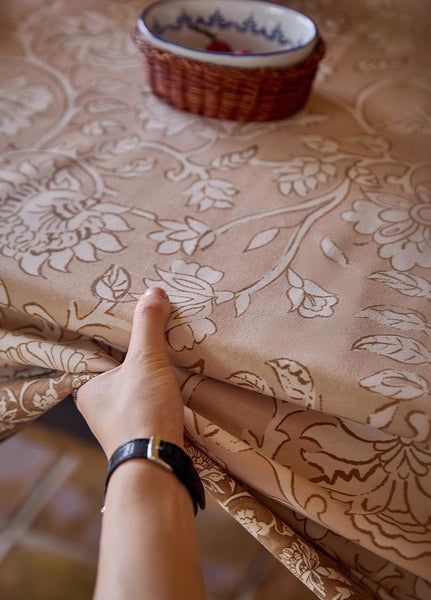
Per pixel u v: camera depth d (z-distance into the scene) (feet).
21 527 3.50
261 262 2.00
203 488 1.65
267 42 3.00
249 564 3.39
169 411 1.61
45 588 3.24
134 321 1.76
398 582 1.72
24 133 2.60
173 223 2.15
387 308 1.85
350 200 2.31
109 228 2.10
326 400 1.65
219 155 2.54
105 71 3.12
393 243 2.11
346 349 1.70
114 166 2.43
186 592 1.33
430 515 1.62
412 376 1.63
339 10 3.85
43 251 1.98
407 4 3.80
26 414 1.93
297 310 1.82
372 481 1.68
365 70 3.31
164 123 2.74
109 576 1.32
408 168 2.53
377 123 2.85
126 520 1.40
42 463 3.82
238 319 1.78
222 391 1.81
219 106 2.72
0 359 1.95
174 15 2.92
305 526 1.79
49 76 3.03
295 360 1.67
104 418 1.64
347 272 1.98
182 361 1.79
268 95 2.66
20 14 3.58
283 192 2.34
